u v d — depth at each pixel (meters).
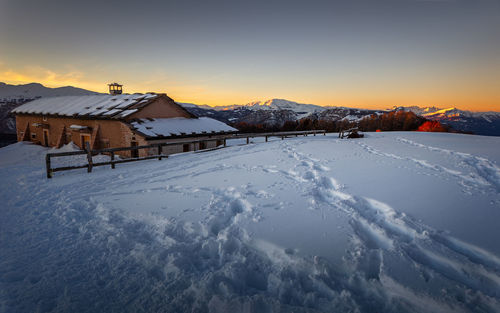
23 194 7.53
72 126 20.77
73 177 9.41
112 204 6.17
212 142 21.09
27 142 25.91
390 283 3.00
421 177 7.65
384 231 4.24
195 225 4.76
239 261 3.68
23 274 3.60
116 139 18.70
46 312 2.90
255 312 2.76
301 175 8.19
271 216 5.03
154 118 20.30
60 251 4.23
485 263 3.47
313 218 4.91
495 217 4.70
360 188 6.62
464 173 8.06
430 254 3.56
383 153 12.44
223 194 6.68
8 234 4.90
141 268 3.70
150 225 5.05
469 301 2.72
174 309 2.90
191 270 3.57
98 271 3.66
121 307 2.96
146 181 8.47
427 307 2.70
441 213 4.93
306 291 3.09
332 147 15.03
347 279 3.21
